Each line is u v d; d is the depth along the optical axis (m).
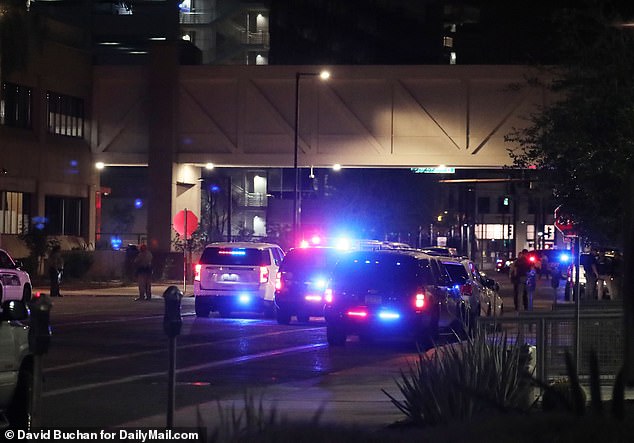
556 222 65.50
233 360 53.91
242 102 141.88
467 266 73.00
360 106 139.75
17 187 138.50
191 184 149.50
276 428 24.69
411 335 60.69
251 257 84.62
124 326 73.12
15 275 91.75
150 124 144.25
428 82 138.38
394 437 26.25
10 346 29.81
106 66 147.38
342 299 61.59
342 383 45.16
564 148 63.72
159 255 142.88
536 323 39.19
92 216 153.38
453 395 29.59
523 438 24.03
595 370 25.36
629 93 60.25
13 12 127.88
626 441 23.27
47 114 143.88
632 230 21.12
